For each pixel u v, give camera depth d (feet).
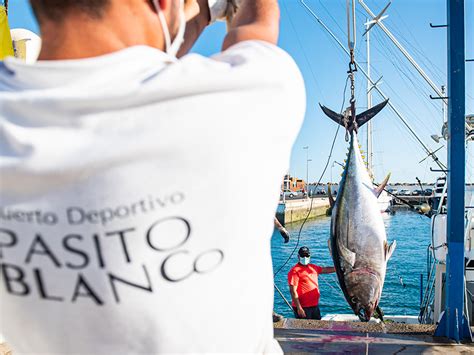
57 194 2.25
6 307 2.55
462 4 11.18
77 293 2.39
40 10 2.52
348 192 14.21
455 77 11.35
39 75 2.33
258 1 3.13
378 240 13.98
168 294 2.42
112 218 2.27
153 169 2.25
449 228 11.60
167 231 2.34
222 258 2.48
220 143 2.31
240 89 2.36
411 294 59.00
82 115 2.23
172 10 2.83
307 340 11.50
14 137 2.20
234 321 2.62
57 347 2.52
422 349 10.85
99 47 2.48
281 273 73.97
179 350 2.50
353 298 14.25
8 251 2.38
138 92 2.22
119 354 2.47
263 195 2.57
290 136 2.68
